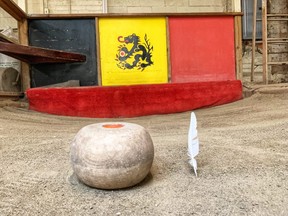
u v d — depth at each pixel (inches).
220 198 36.0
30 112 117.7
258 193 37.1
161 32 143.3
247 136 65.9
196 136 45.4
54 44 138.9
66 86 134.6
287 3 197.3
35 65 138.1
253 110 104.3
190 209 33.6
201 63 145.9
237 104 123.3
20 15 131.0
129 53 142.1
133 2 200.2
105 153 37.0
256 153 53.1
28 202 36.2
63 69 139.3
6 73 133.0
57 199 36.7
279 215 31.9
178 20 144.0
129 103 123.3
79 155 38.4
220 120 94.0
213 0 205.8
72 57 129.1
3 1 108.5
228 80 136.0
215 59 146.6
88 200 36.2
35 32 137.6
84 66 140.5
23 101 130.3
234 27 147.3
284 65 195.6
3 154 56.1
